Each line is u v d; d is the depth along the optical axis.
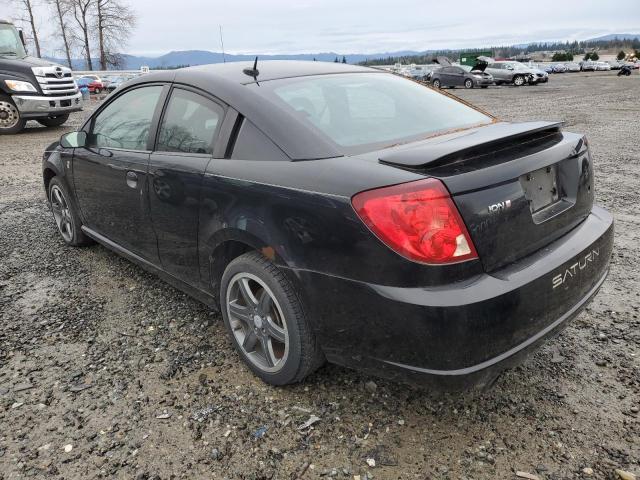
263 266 2.50
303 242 2.27
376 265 2.05
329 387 2.69
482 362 2.05
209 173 2.73
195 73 3.14
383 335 2.10
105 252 4.68
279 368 2.60
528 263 2.22
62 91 13.64
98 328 3.34
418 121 2.87
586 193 2.69
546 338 2.28
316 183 2.24
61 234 4.86
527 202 2.26
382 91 3.14
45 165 4.62
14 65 12.86
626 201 5.79
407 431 2.37
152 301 3.70
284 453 2.27
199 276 3.04
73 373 2.87
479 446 2.27
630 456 2.18
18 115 13.18
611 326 3.17
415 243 1.98
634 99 19.52
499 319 2.03
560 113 14.88
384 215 2.01
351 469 2.17
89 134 3.98
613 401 2.51
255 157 2.56
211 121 2.87
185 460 2.24
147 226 3.34
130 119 3.55
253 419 2.47
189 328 3.32
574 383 2.65
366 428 2.39
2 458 2.27
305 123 2.55
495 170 2.15
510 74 34.03
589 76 49.12
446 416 2.45
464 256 2.02
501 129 2.56
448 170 2.08
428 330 1.98
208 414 2.52
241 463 2.22
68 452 2.30
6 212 6.08
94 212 4.05
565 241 2.45
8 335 3.28
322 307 2.27
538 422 2.39
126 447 2.32
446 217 1.99
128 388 2.73
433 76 34.62
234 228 2.55
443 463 2.18
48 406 2.60
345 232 2.11
